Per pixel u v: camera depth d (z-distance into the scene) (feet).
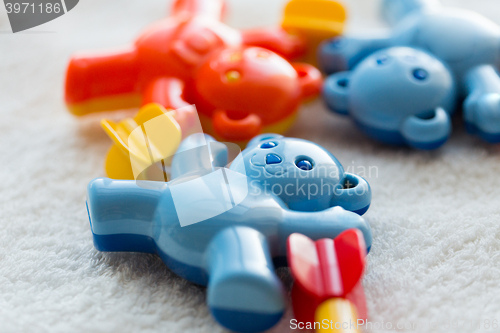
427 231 0.72
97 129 0.88
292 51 0.91
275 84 0.80
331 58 0.91
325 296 0.60
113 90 0.86
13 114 0.90
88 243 0.71
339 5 0.93
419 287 0.66
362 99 0.82
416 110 0.80
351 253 0.61
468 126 0.82
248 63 0.81
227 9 1.04
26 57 1.01
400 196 0.77
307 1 0.93
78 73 0.84
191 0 0.94
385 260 0.69
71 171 0.81
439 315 0.64
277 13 1.17
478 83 0.82
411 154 0.83
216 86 0.80
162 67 0.84
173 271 0.66
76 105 0.86
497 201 0.75
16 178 0.80
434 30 0.86
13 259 0.70
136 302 0.66
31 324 0.64
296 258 0.61
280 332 0.63
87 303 0.65
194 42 0.84
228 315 0.61
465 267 0.68
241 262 0.60
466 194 0.77
